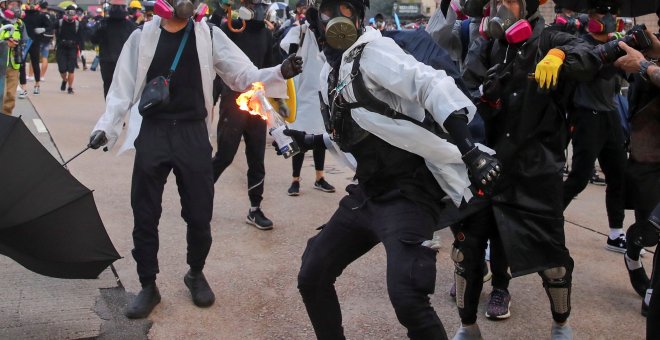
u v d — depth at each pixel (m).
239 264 4.48
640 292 4.05
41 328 3.41
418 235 2.47
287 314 3.75
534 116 3.02
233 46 3.72
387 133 2.47
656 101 3.50
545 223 3.08
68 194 3.05
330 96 2.66
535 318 3.79
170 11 3.34
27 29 12.23
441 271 4.46
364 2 2.57
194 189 3.64
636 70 3.00
